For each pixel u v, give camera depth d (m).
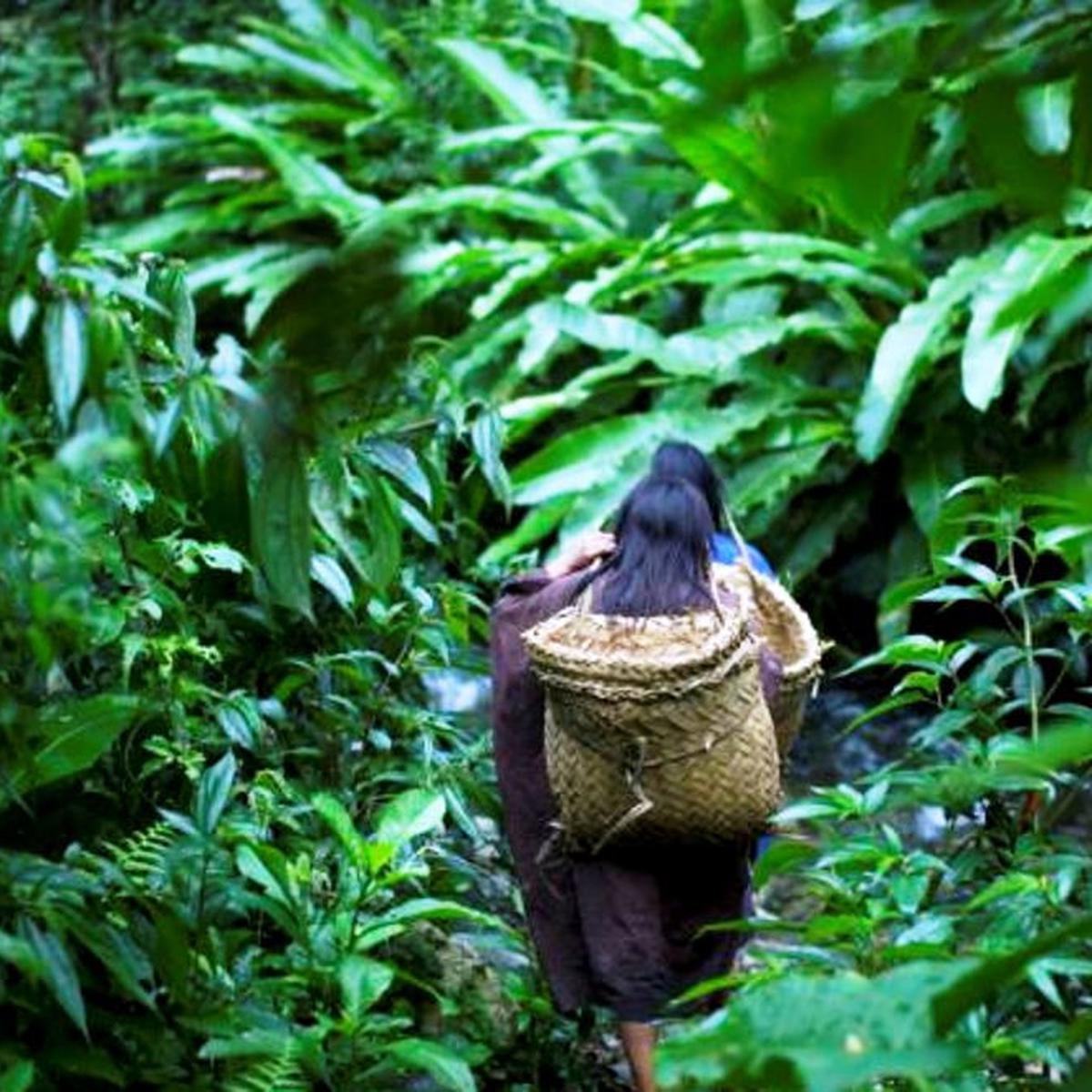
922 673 4.36
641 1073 4.72
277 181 11.25
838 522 9.01
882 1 1.34
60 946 2.91
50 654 2.64
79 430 2.52
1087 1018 2.04
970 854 4.21
